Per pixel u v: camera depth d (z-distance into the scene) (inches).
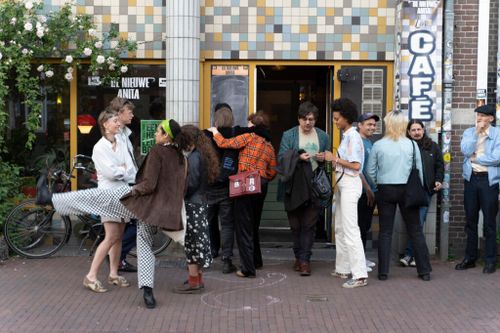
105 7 374.9
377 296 290.2
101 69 373.7
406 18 358.3
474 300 285.0
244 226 316.5
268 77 437.4
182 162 267.7
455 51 367.9
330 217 391.9
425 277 318.3
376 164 317.1
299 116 322.0
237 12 377.4
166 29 363.9
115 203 280.4
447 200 358.9
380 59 378.6
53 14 362.0
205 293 292.2
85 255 359.9
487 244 335.3
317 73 430.3
